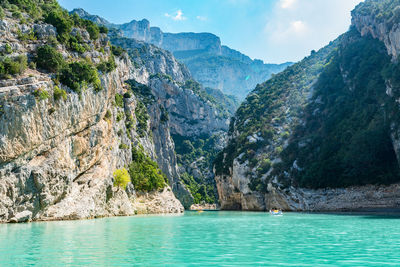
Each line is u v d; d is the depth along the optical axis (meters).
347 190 82.62
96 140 57.00
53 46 51.69
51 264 16.38
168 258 18.22
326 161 90.06
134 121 108.25
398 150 75.12
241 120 144.12
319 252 20.31
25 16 54.88
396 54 92.12
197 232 32.75
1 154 37.06
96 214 54.47
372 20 117.00
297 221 48.78
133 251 20.38
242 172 117.31
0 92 37.84
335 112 106.88
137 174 83.69
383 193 75.50
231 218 59.78
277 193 100.00
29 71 44.62
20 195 39.28
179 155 184.00
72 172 50.72
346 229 34.69
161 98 198.88
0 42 45.47
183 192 146.62
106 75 61.19
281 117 125.00
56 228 33.41
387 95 89.94
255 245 23.41
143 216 64.81
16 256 18.38
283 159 107.38
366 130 86.75
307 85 135.75
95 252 19.83
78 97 50.16
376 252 20.22
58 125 45.50
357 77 106.50
